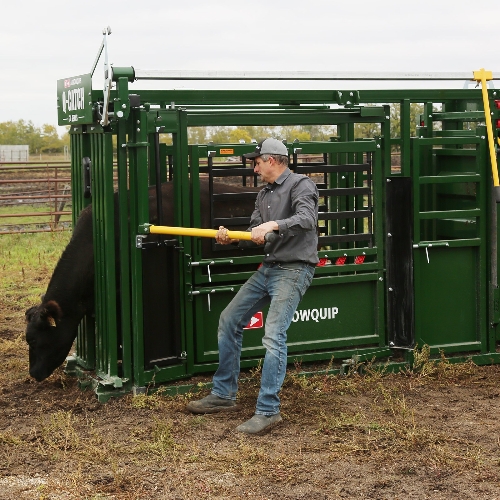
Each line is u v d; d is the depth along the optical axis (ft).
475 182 21.65
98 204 18.92
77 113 19.22
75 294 19.77
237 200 19.99
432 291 21.43
